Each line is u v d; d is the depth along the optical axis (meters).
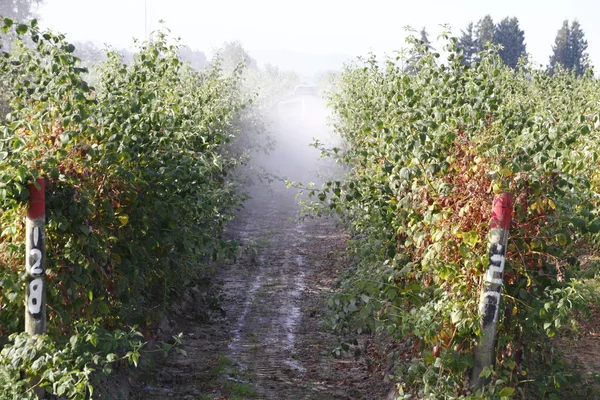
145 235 7.42
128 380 7.46
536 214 5.84
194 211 8.02
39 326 5.40
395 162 7.14
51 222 5.70
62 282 6.08
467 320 5.61
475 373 5.76
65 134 5.77
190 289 11.30
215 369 8.27
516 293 5.96
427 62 8.61
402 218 7.00
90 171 6.30
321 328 10.16
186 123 9.66
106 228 6.71
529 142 5.75
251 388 7.73
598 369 7.34
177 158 7.75
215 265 14.03
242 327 10.23
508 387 5.62
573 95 13.16
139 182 6.92
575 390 6.64
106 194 6.55
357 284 7.13
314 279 13.43
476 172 5.92
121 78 9.28
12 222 5.80
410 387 6.69
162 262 8.05
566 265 6.31
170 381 7.90
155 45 9.73
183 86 13.84
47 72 6.52
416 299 6.67
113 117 6.77
